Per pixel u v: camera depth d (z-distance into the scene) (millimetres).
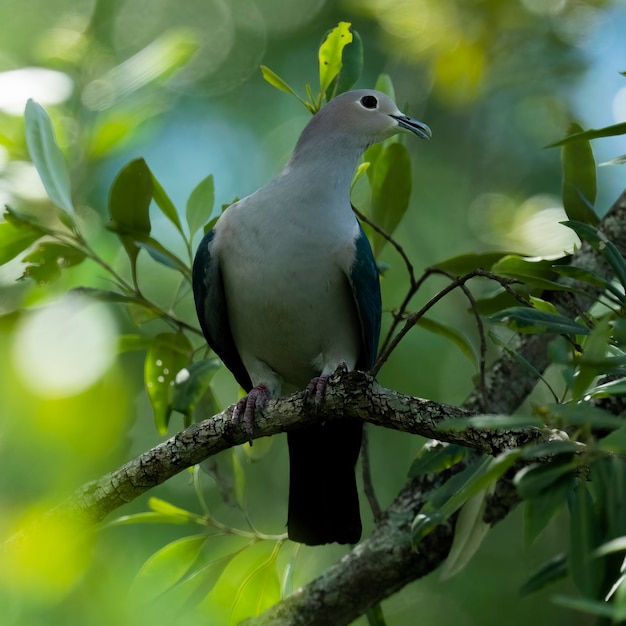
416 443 13555
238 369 9484
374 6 14266
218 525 8844
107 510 7555
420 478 8820
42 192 10117
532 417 5340
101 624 6965
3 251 8883
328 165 8820
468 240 14430
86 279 10594
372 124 9148
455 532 7809
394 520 8695
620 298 7004
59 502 7855
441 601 13180
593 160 8438
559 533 13641
